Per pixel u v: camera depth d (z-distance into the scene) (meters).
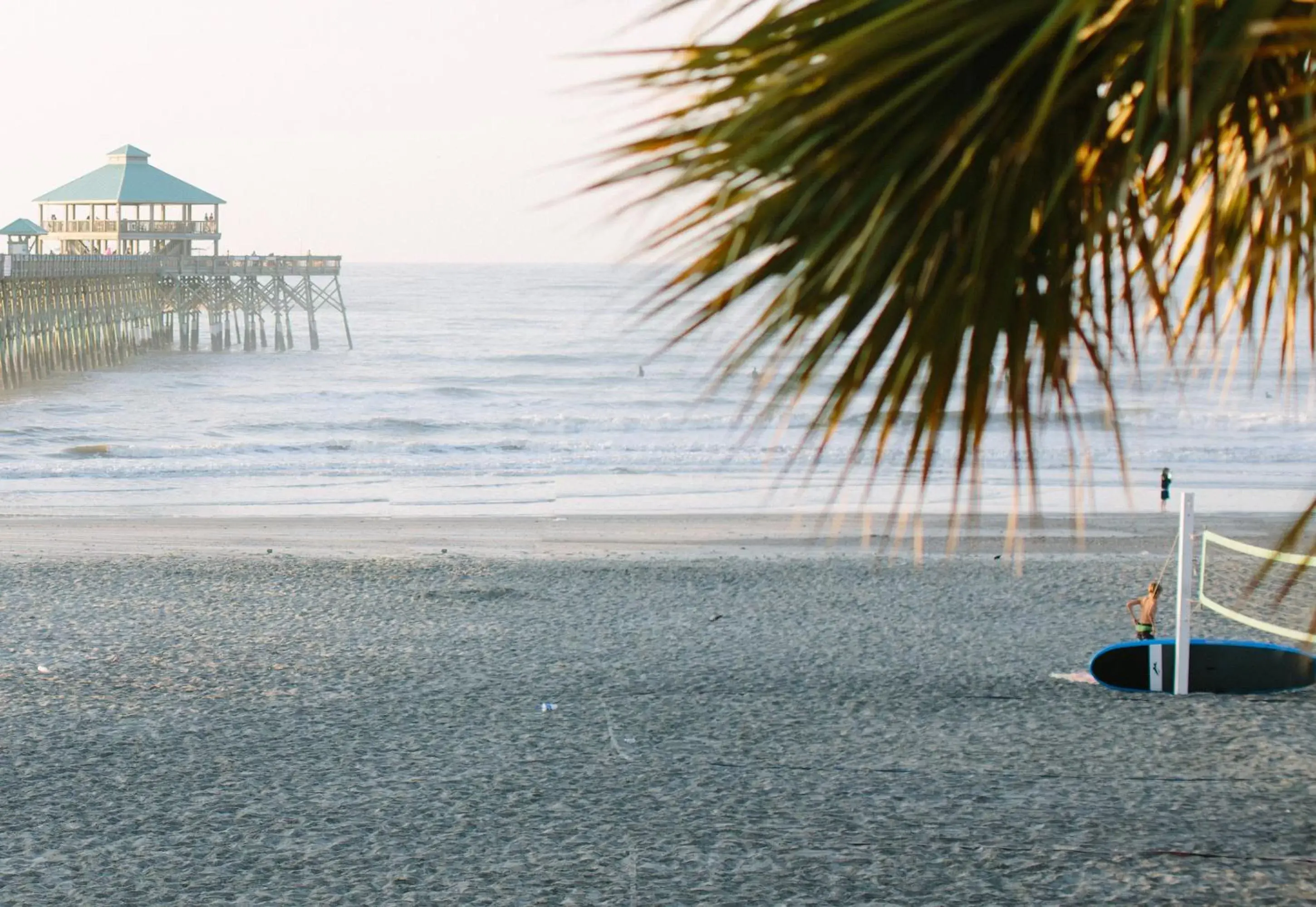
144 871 9.84
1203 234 2.82
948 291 2.37
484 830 10.68
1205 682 15.30
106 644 18.00
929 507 32.88
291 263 95.06
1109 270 2.42
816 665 16.62
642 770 12.23
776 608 20.61
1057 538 28.52
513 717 14.13
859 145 2.30
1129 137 2.40
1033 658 16.98
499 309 144.75
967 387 2.44
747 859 9.95
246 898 9.35
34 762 12.52
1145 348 2.93
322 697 15.09
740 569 24.33
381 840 10.45
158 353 91.94
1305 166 2.53
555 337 108.25
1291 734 13.17
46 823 10.85
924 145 2.29
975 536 28.47
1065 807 11.03
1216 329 2.80
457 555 26.70
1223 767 12.11
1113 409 2.55
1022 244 2.36
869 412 2.48
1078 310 2.51
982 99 2.19
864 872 9.66
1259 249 2.78
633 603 21.14
